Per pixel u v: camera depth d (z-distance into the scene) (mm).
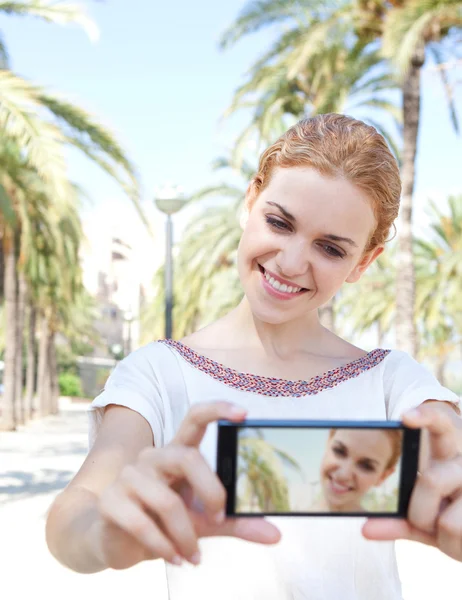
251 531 909
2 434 18938
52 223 16656
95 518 946
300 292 1348
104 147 10250
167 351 1445
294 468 936
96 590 4762
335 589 1318
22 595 4629
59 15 10305
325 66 13203
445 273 20906
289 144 1347
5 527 6734
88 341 48844
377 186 1332
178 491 901
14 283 20125
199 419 903
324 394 1431
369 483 939
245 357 1477
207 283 20812
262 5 12820
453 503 919
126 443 1208
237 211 19000
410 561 5770
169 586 1347
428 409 938
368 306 26250
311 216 1293
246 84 13859
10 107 9320
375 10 12078
